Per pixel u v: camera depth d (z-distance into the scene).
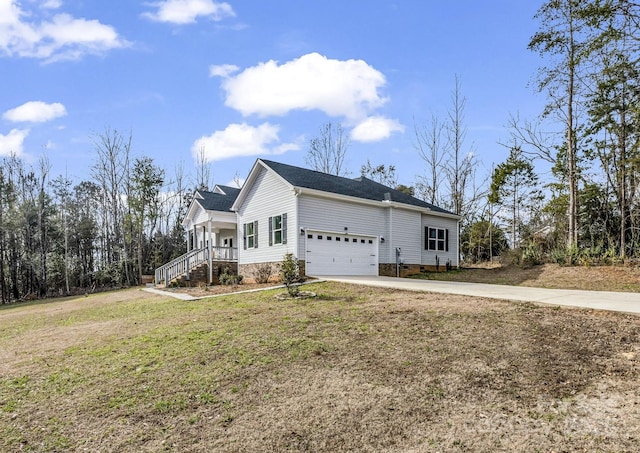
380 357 5.47
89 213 36.44
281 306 9.59
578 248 17.30
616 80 17.95
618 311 6.87
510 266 19.48
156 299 13.48
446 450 3.30
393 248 19.30
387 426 3.74
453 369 4.90
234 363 5.59
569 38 18.33
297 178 17.31
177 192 37.38
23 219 29.02
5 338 8.73
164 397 4.66
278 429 3.81
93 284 30.50
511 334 6.05
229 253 21.52
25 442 3.86
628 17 15.63
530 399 4.06
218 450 3.53
